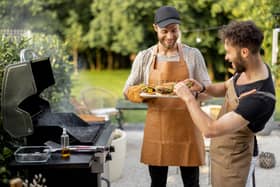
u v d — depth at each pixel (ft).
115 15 35.86
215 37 34.50
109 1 36.06
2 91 7.64
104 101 23.26
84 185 8.11
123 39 36.19
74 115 9.46
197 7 33.58
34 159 7.41
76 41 38.22
